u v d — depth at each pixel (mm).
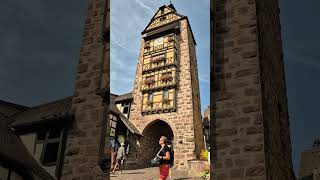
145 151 21906
